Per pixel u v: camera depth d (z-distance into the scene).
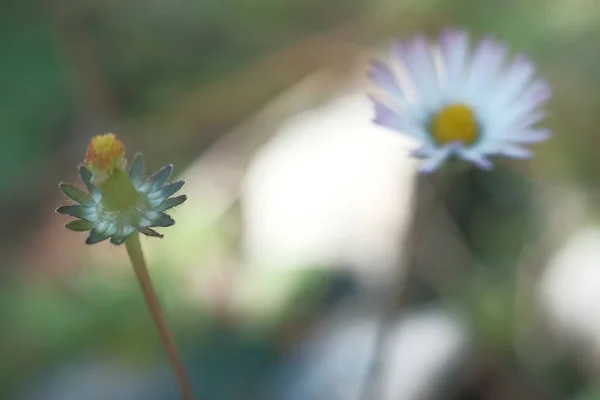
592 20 0.35
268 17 0.42
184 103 0.40
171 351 0.21
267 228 0.34
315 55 0.41
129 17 0.42
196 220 0.34
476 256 0.32
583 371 0.30
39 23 0.42
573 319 0.30
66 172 0.38
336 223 0.33
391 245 0.32
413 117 0.24
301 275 0.32
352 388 0.29
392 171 0.34
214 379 0.30
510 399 0.29
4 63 0.41
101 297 0.32
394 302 0.28
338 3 0.42
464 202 0.33
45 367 0.31
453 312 0.31
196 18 0.42
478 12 0.38
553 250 0.32
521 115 0.24
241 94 0.40
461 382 0.30
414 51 0.24
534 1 0.37
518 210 0.33
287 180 0.35
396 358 0.30
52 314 0.32
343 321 0.31
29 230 0.36
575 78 0.34
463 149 0.23
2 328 0.32
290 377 0.30
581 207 0.33
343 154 0.35
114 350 0.31
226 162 0.37
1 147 0.38
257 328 0.31
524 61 0.24
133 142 0.39
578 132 0.33
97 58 0.41
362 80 0.38
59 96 0.40
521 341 0.30
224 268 0.33
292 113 0.39
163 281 0.32
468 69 0.24
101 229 0.20
